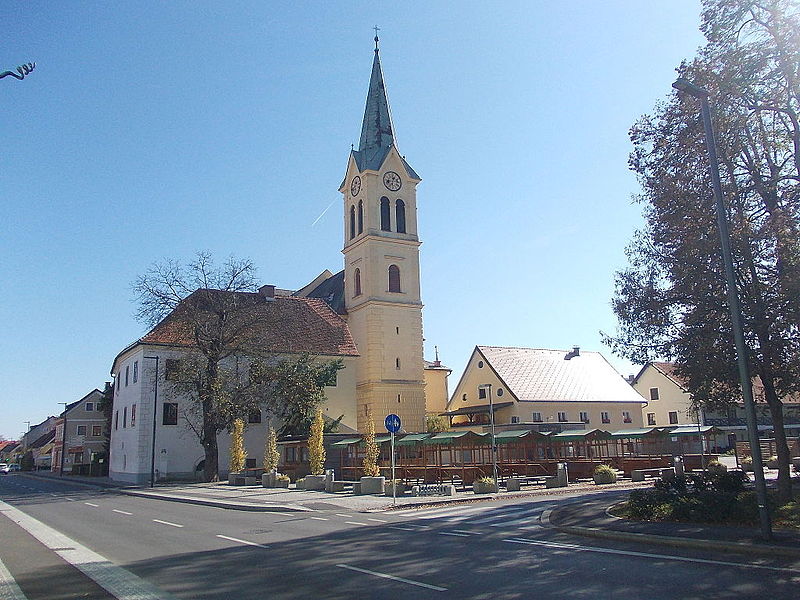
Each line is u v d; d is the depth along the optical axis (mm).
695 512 15883
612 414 63750
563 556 12688
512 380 60875
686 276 19234
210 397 43094
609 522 16641
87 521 21125
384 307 57906
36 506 27984
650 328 20359
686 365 19656
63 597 9859
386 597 9461
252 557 13266
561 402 60438
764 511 12914
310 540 15703
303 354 48875
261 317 46875
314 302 59875
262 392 45969
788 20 17953
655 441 47125
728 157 19281
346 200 63125
